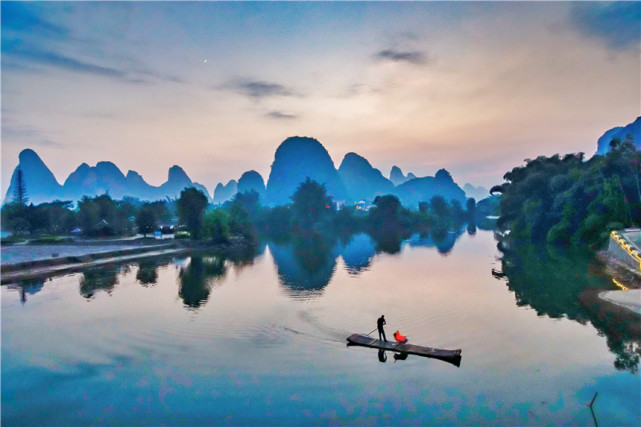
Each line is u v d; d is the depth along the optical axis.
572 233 84.06
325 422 20.05
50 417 20.94
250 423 20.08
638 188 75.25
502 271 59.06
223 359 27.58
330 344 29.84
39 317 38.00
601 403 20.78
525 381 23.38
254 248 102.06
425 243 110.19
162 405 21.84
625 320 33.16
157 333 33.03
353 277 57.12
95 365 27.02
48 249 82.38
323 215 180.00
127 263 73.62
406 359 26.75
